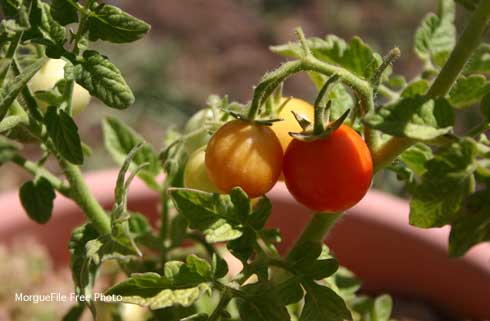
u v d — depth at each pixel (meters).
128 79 1.04
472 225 0.29
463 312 0.52
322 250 0.34
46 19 0.30
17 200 0.54
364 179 0.30
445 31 0.40
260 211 0.31
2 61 0.30
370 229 0.53
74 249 0.34
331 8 1.28
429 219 0.29
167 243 0.42
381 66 0.30
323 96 0.29
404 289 0.54
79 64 0.30
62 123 0.31
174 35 1.21
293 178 0.30
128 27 0.30
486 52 0.37
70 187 0.36
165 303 0.31
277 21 1.27
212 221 0.31
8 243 0.53
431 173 0.29
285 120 0.32
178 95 1.07
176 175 0.38
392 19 1.25
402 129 0.28
